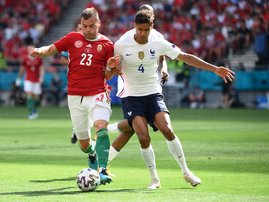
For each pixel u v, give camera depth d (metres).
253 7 118.19
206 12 121.62
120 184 35.03
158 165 42.91
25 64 91.25
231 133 66.00
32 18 135.25
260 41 110.44
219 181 35.81
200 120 84.19
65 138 62.12
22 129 73.06
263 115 92.69
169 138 33.69
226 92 110.50
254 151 50.28
